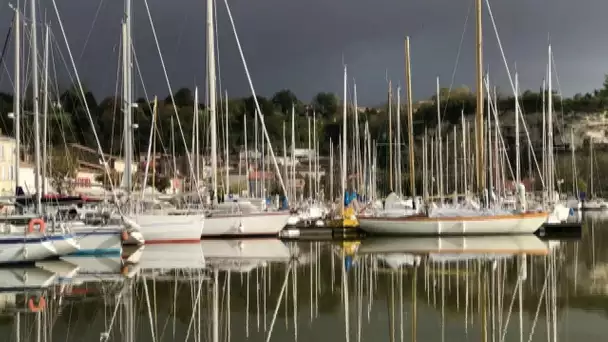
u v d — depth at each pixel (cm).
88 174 8394
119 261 3522
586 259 3625
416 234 4962
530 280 2894
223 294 2602
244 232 4741
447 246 4359
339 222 5044
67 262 3481
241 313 2258
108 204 4631
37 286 2734
